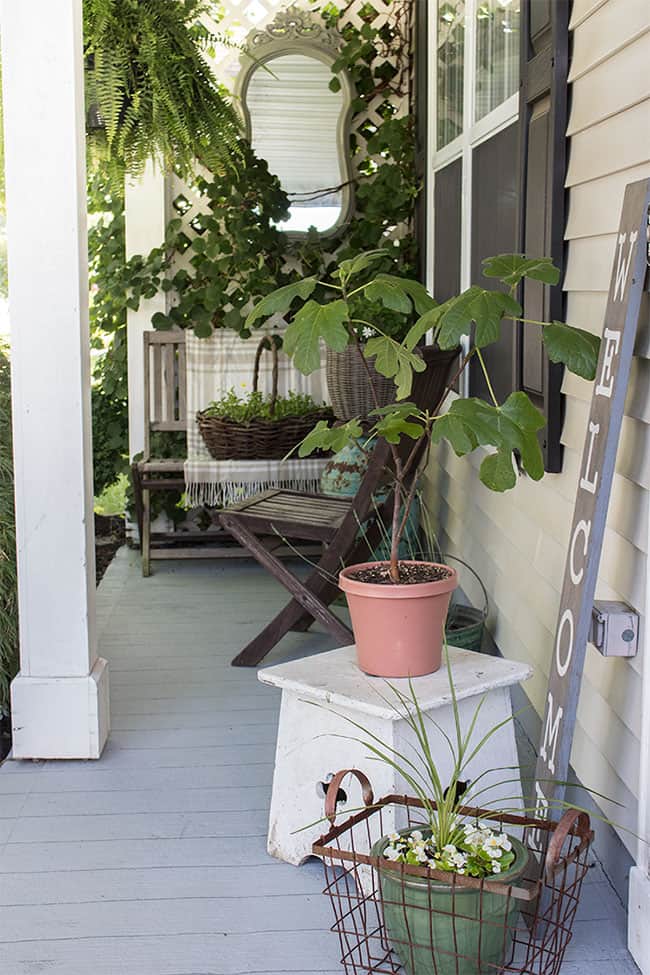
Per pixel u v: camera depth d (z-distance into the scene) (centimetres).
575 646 199
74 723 292
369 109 536
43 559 287
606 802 225
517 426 206
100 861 240
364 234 523
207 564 533
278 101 527
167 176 533
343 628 362
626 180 209
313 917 217
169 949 206
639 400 201
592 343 210
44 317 281
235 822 259
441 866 185
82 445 285
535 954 186
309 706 233
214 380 521
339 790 229
